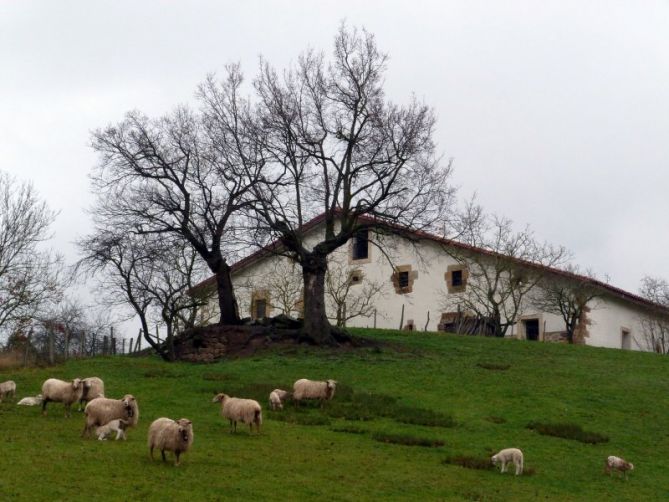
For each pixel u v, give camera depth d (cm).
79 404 3381
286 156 5088
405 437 3062
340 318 6334
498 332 6194
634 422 3578
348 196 5081
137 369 4294
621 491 2661
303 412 3431
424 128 5112
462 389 3966
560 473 2812
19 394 3622
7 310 5262
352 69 5156
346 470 2572
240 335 4912
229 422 3188
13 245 5406
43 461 2352
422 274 6750
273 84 5566
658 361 5038
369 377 4153
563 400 3859
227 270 5262
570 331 6184
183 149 5250
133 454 2530
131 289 5306
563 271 6397
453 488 2486
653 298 8600
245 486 2280
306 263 4966
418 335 5616
